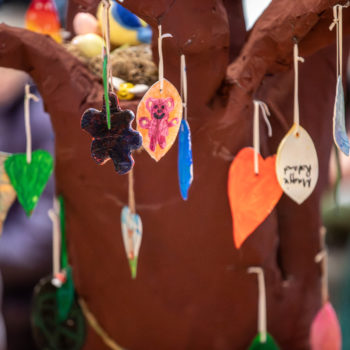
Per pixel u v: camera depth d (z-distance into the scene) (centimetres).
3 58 122
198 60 120
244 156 121
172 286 128
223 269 127
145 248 127
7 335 164
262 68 122
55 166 129
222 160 124
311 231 132
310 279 134
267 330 131
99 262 129
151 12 115
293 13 118
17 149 167
